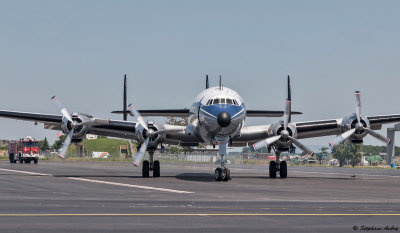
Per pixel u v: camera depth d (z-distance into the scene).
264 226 14.73
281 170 40.97
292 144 40.22
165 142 41.19
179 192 25.75
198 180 36.88
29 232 13.55
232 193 25.33
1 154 165.75
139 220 15.66
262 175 47.28
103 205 19.48
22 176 41.28
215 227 14.52
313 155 38.19
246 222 15.44
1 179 36.53
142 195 23.89
